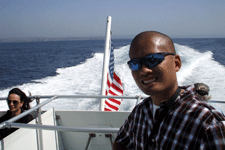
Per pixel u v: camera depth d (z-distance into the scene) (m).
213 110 0.71
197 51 27.14
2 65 25.12
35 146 2.24
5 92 11.34
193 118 0.70
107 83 4.10
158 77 0.77
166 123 0.76
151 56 0.76
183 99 0.76
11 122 1.65
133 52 0.83
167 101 0.79
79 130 1.44
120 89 4.23
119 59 18.38
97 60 22.86
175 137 0.73
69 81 12.78
